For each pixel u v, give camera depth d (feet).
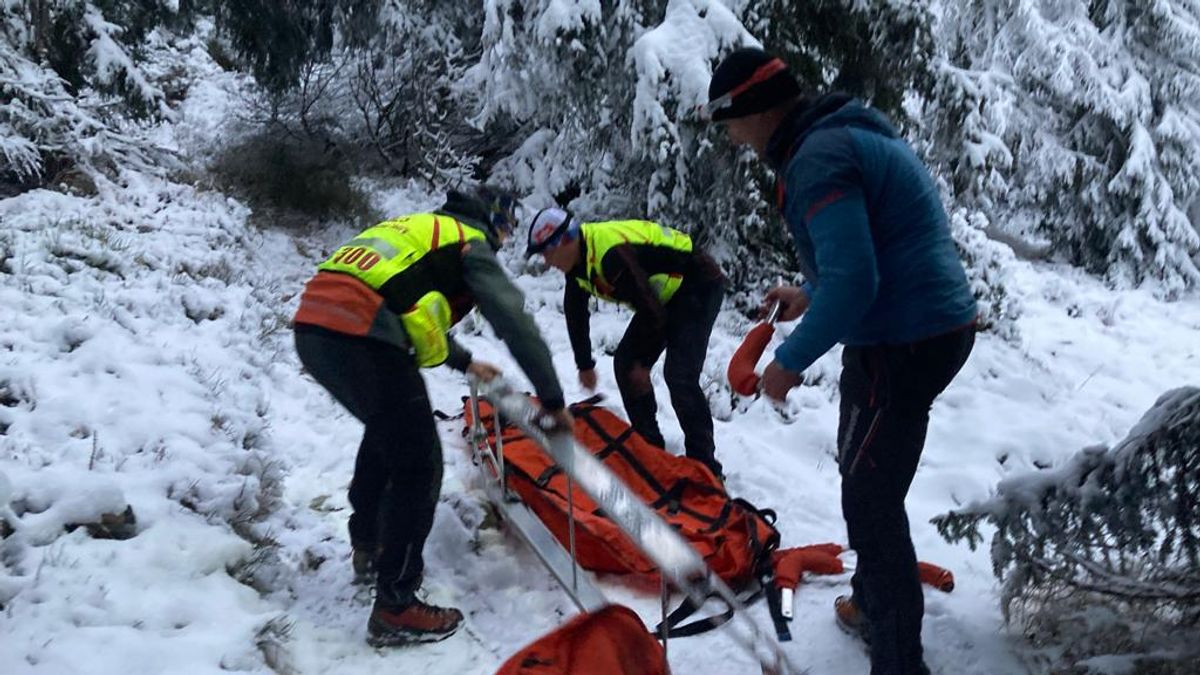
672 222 23.22
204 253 20.03
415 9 28.27
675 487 13.01
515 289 9.88
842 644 10.82
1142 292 34.88
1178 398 9.61
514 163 26.86
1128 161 35.09
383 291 9.59
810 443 17.79
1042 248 37.78
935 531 14.25
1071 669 9.76
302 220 25.27
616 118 23.49
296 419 15.10
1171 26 35.53
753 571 11.80
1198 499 9.62
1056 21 36.01
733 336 21.89
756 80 8.54
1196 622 9.78
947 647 10.69
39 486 10.52
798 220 8.54
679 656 10.46
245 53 27.66
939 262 8.54
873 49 22.27
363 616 10.62
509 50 23.26
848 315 7.88
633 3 21.98
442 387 17.89
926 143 26.03
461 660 10.10
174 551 10.42
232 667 9.05
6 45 22.70
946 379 8.91
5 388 12.65
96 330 14.52
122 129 25.72
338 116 30.01
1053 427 19.26
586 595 10.85
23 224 18.58
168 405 13.25
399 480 9.87
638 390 14.49
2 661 8.43
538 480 12.30
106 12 25.16
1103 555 10.08
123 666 8.70
